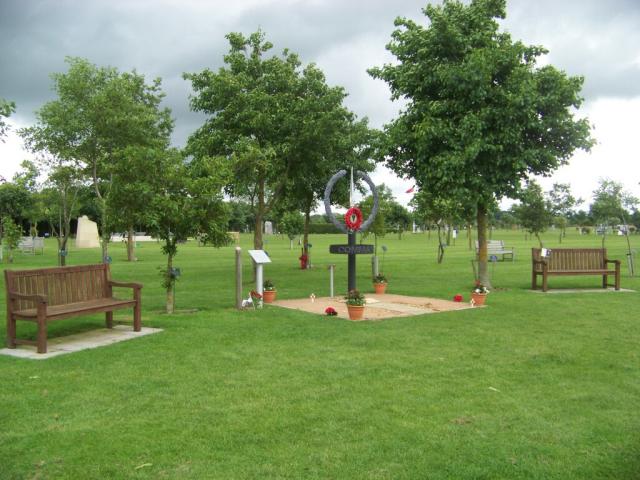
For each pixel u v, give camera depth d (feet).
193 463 13.41
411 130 47.03
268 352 24.41
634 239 170.40
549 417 16.56
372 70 49.62
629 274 62.18
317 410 17.02
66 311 25.45
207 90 55.11
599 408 17.40
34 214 117.29
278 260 94.68
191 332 28.76
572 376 20.92
